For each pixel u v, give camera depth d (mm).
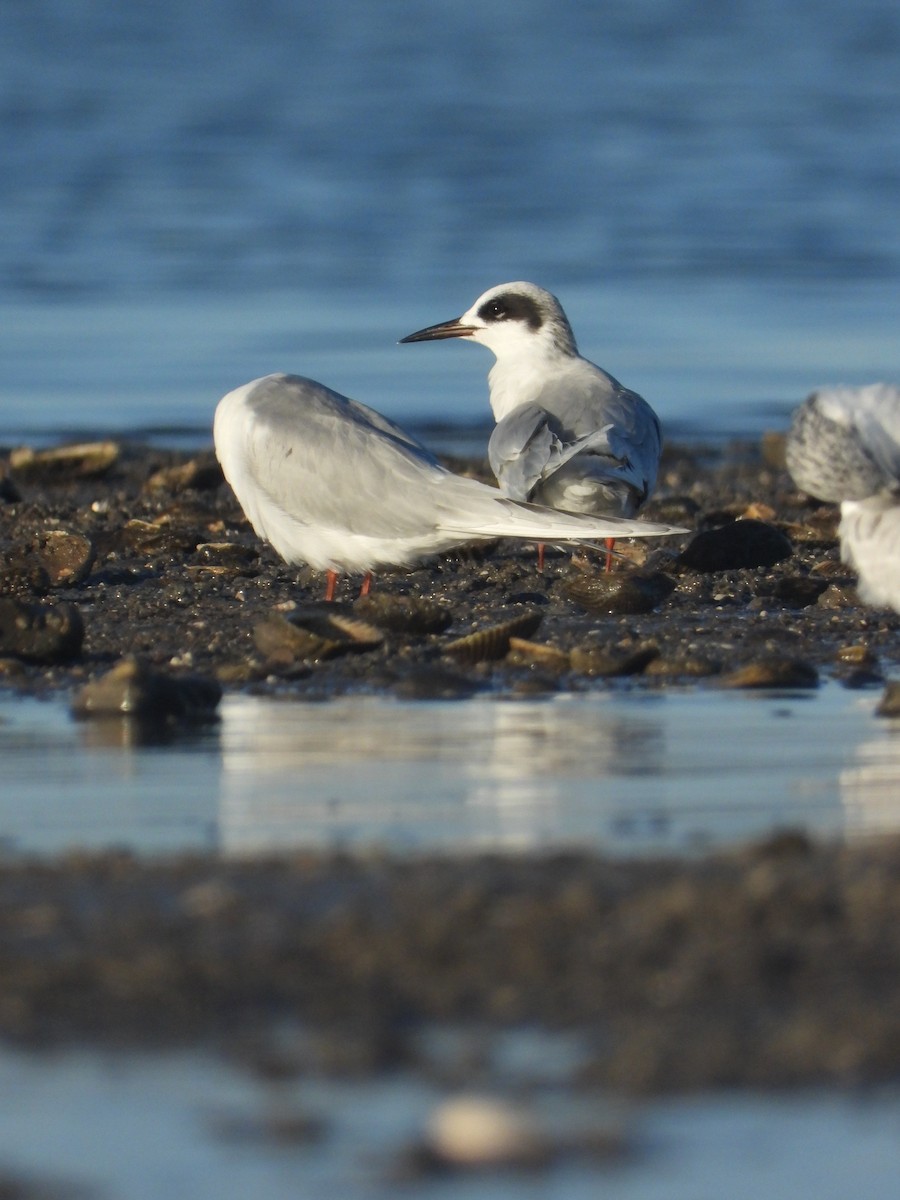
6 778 9320
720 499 20375
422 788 9023
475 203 49594
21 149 57969
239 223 46406
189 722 10664
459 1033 5949
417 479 13812
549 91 73812
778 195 50688
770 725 10422
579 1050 5832
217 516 18531
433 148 59469
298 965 6422
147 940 6629
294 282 39219
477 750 9844
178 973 6352
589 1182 5188
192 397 29359
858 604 14008
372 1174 5227
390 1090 5637
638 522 13305
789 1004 6051
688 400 29547
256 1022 6035
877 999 6059
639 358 32344
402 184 52719
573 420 15008
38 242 43375
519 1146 5281
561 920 6715
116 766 9570
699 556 15484
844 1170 5227
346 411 14469
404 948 6508
